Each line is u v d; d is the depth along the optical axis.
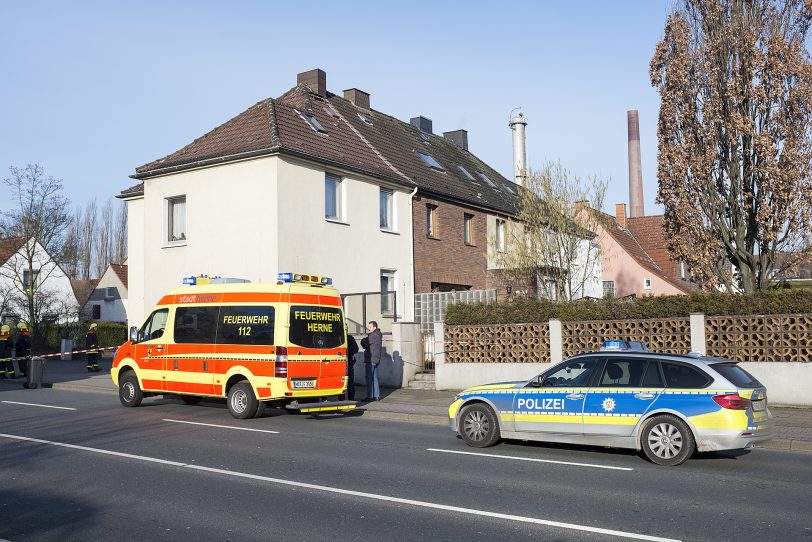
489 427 10.84
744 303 15.08
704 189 18.19
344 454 10.18
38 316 37.94
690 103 18.28
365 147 26.22
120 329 39.50
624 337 16.33
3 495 7.70
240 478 8.52
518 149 39.12
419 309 25.16
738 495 7.70
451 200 28.22
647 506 7.21
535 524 6.55
